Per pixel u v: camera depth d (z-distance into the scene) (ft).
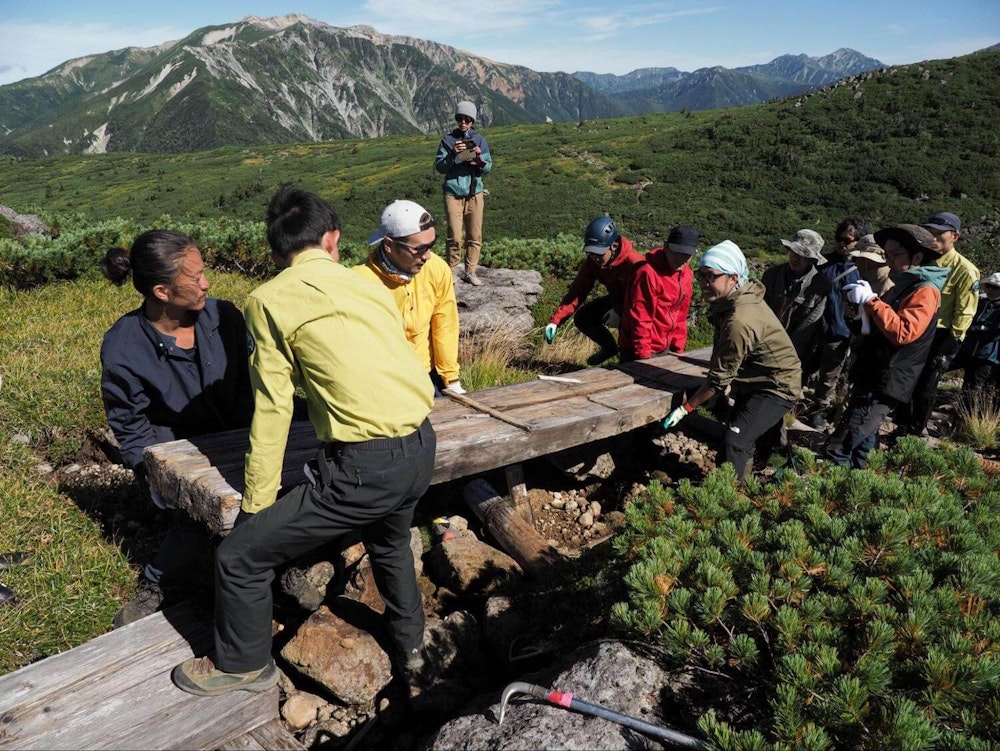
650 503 10.28
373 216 264.11
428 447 7.87
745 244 194.59
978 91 249.96
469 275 29.14
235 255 33.71
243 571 7.55
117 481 14.40
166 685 8.14
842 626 7.55
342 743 9.26
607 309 19.30
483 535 14.20
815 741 5.93
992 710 6.19
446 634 10.12
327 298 7.08
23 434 15.30
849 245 19.72
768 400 14.33
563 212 233.76
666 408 15.62
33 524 12.34
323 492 7.32
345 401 7.15
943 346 18.85
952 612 7.23
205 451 10.29
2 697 7.79
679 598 7.66
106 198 377.71
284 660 9.67
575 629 9.78
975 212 191.52
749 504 10.09
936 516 8.91
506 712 7.27
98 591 10.97
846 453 15.47
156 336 10.03
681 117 365.61
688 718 7.20
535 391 15.28
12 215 42.63
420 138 465.06
